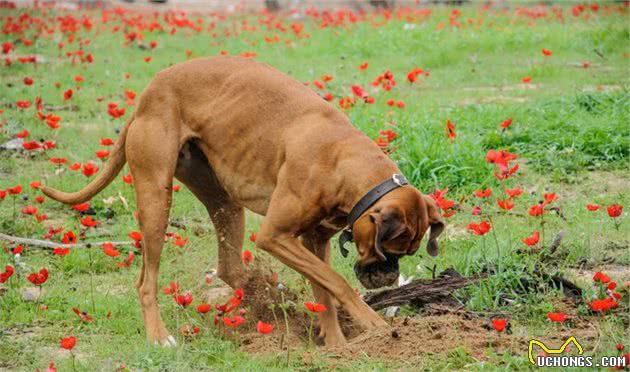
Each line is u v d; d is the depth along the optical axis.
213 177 10.06
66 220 12.77
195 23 31.48
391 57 24.95
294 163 8.83
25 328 9.41
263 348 8.83
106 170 10.11
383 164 8.63
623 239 11.51
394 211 8.18
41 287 10.23
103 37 27.77
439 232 8.63
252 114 9.31
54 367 8.10
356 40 26.41
